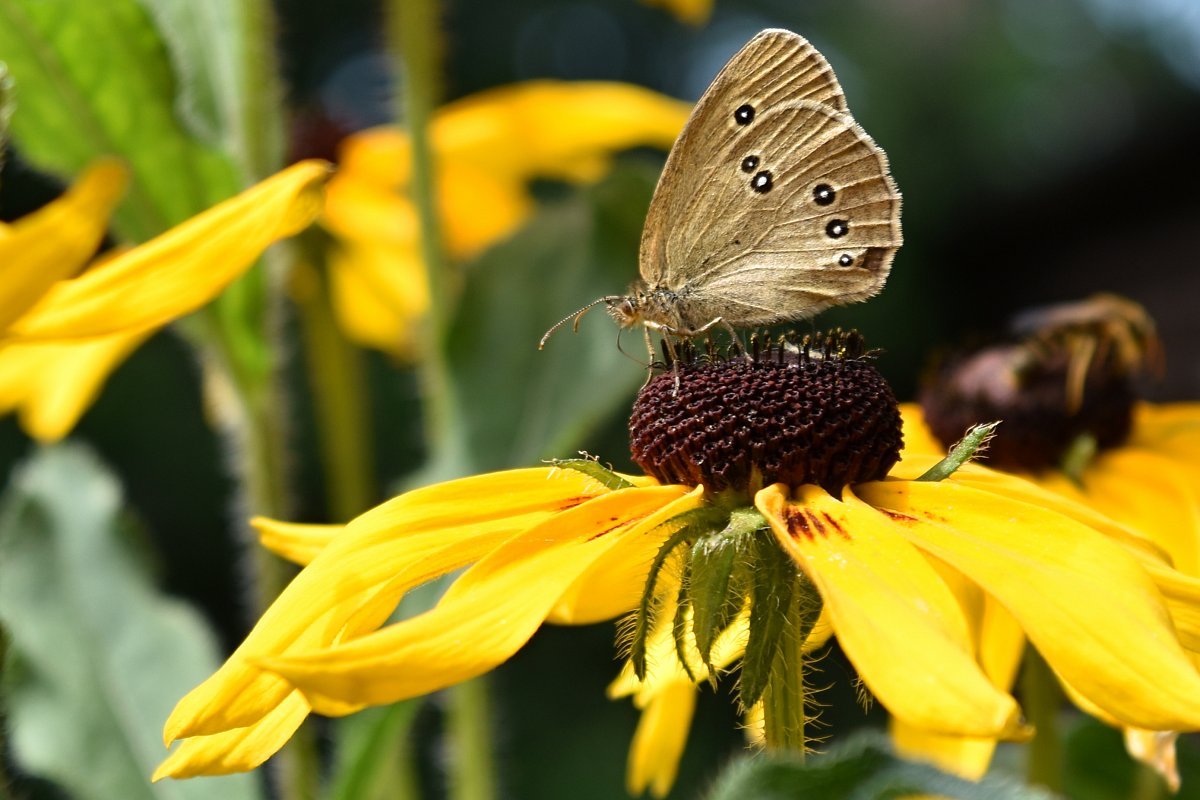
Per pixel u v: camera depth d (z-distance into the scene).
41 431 0.44
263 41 0.41
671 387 0.36
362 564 0.35
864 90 1.26
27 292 0.32
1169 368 1.04
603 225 0.43
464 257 0.50
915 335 1.18
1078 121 1.24
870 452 0.36
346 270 0.50
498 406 0.42
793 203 0.37
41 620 0.41
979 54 1.28
